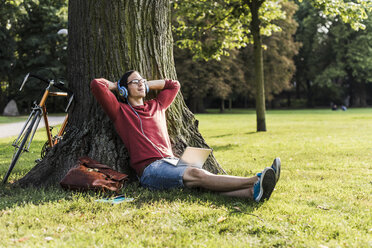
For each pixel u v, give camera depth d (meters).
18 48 41.94
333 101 64.81
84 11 5.08
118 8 4.98
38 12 40.81
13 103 39.62
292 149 9.85
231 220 3.26
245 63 45.41
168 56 5.38
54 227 3.03
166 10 5.36
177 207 3.58
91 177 4.11
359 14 12.84
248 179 3.81
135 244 2.65
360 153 8.73
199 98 47.44
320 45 54.91
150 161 4.29
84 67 5.10
